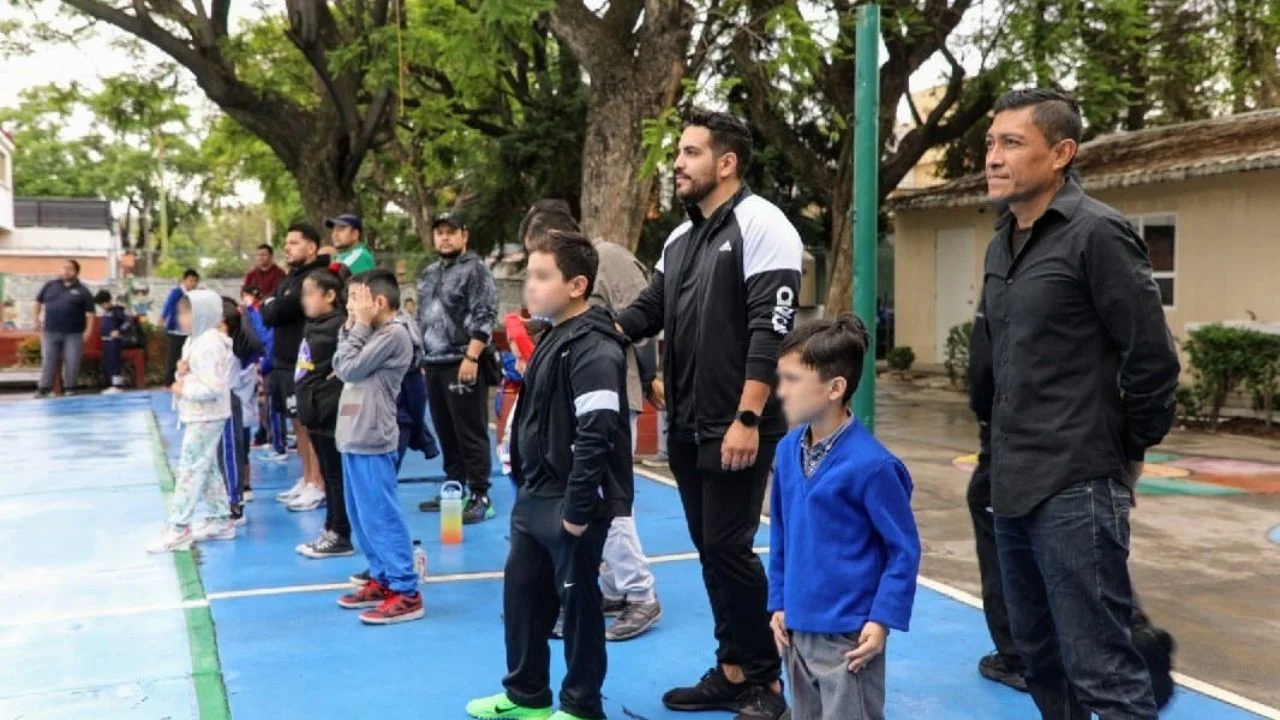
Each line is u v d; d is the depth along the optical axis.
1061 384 2.83
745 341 3.47
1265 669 4.21
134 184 41.06
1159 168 12.75
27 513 7.00
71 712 3.73
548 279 3.42
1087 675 2.81
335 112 12.76
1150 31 14.45
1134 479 2.89
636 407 5.14
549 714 3.61
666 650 4.39
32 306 17.94
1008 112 2.88
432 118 14.70
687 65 10.36
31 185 41.50
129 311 15.70
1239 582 5.46
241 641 4.48
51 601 5.05
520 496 3.52
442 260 6.73
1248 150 12.12
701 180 3.56
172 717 3.68
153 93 14.50
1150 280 2.73
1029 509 2.87
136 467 8.70
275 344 7.15
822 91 14.98
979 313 3.28
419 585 5.32
